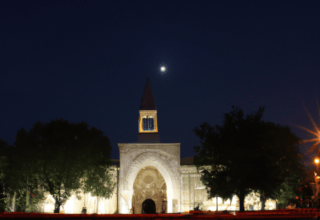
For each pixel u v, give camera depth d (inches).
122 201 2490.2
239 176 1616.6
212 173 1790.1
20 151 2059.5
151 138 2694.4
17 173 2044.8
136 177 2613.2
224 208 2444.6
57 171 2020.2
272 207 2377.0
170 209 2495.1
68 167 2011.6
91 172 2186.3
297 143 1978.3
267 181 1588.3
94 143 2190.0
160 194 2588.6
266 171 1588.3
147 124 2815.0
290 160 1962.4
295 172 2004.2
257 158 1588.3
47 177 2038.6
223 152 1696.6
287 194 2028.8
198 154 1916.8
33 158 2023.9
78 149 2058.3
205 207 2471.7
